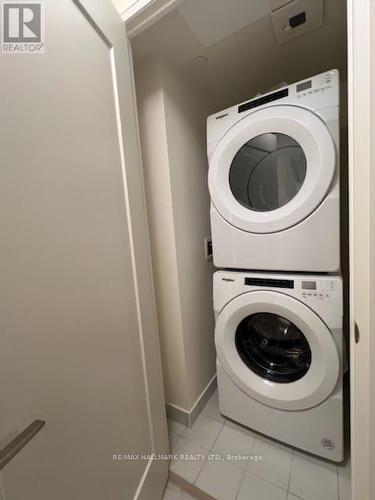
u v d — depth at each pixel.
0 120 0.42
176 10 0.86
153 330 0.96
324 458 1.07
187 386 1.29
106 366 0.67
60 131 0.54
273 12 0.90
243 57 1.16
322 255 0.90
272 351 1.20
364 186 0.45
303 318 0.93
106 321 0.68
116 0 0.81
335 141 0.83
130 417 0.79
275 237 0.97
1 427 0.40
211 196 1.10
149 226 1.22
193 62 1.17
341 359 0.91
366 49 0.43
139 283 0.85
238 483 1.02
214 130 1.08
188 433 1.27
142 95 1.13
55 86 0.53
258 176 1.12
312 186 0.87
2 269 0.41
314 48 1.12
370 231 0.44
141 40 0.99
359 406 0.50
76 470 0.56
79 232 0.59
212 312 1.55
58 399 0.52
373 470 0.48
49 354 0.50
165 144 1.11
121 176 0.78
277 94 0.92
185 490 1.02
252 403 1.17
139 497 0.81
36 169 0.48
